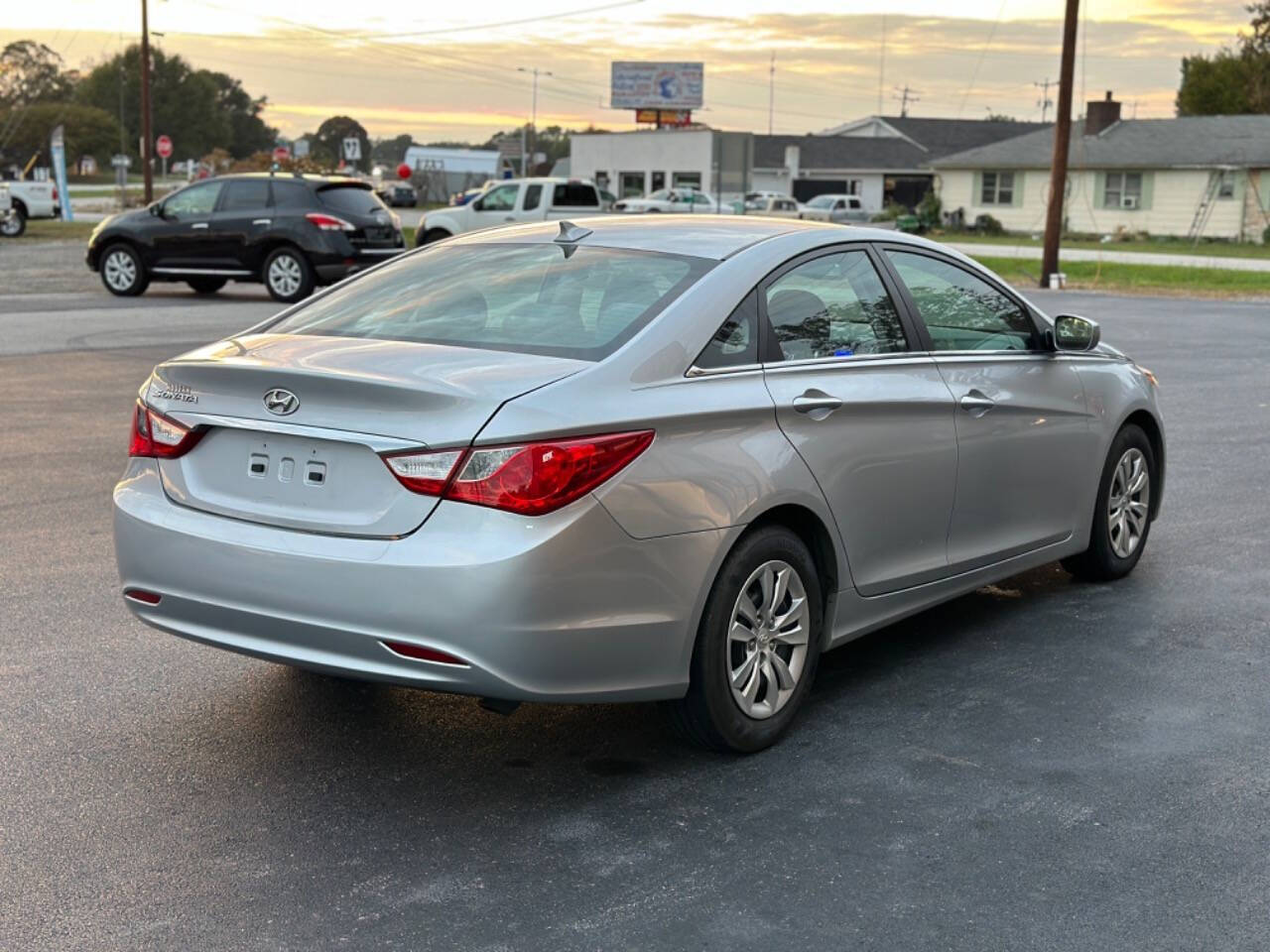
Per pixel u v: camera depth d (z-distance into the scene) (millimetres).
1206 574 6562
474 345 4117
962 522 5164
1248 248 49188
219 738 4438
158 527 4055
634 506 3783
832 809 3947
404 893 3428
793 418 4316
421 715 4684
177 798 3979
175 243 20875
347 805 3953
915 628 5754
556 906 3365
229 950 3146
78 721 4551
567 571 3648
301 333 4426
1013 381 5395
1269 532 7379
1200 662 5293
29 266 27438
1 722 4523
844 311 4734
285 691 4883
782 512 4332
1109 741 4488
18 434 9578
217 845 3684
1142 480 6418
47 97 139375
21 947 3146
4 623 5539
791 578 4363
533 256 4695
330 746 4395
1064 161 28375
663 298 4219
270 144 176000
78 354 13992
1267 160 51781
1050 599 6164
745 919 3311
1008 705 4820
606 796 4035
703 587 3998
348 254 20422
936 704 4832
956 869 3582
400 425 3682
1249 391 12789
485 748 4406
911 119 83125
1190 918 3334
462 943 3188
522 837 3756
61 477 8242
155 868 3549
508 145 76875
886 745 4445
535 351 4031
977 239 55500
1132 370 6371
